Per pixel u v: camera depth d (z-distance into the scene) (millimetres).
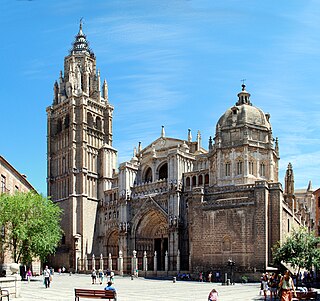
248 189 81188
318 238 67312
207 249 82250
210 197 85500
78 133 126750
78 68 134500
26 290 56438
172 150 108938
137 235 113250
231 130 94000
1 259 73562
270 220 78938
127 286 68812
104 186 126688
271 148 92938
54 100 136625
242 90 100000
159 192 110438
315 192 134875
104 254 121750
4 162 77125
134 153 129500
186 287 66250
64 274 109750
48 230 75812
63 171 128625
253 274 76250
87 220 122375
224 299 47156
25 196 75500
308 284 68625
